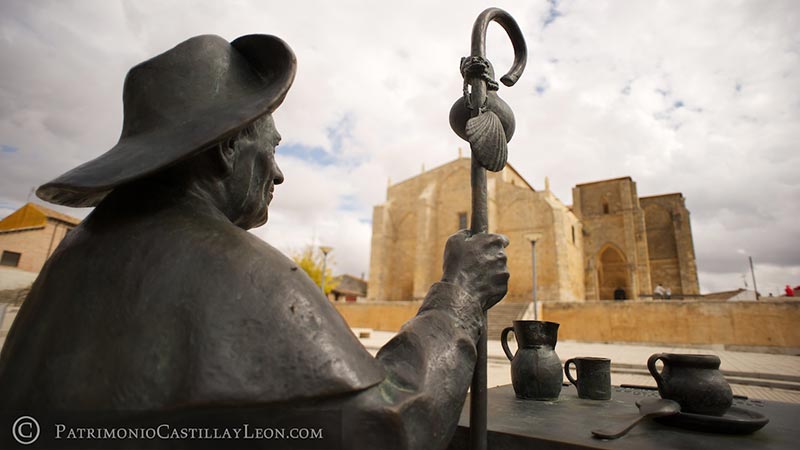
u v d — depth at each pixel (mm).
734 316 16578
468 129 1297
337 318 956
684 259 34906
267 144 1265
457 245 1253
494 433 1537
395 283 34125
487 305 1222
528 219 29109
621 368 10289
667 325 17750
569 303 20219
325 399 817
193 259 891
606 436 1415
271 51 1171
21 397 835
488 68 1439
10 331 1004
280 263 958
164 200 1037
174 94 1066
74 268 938
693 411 1657
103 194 1188
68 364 827
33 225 26266
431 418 896
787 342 15469
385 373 938
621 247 34281
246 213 1225
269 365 802
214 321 819
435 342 1021
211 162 1125
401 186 36094
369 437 818
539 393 2217
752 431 1532
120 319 845
